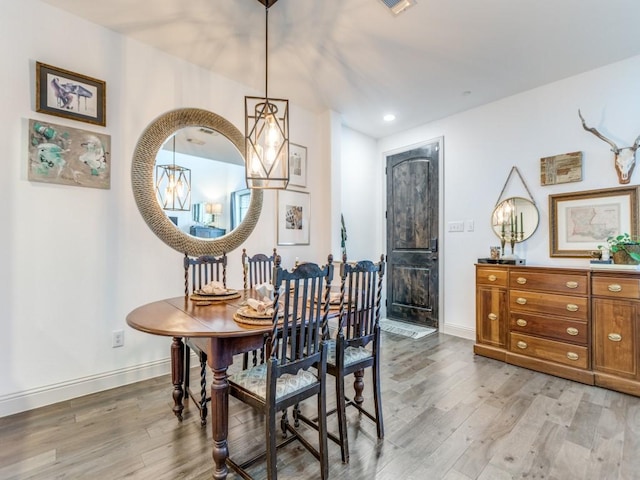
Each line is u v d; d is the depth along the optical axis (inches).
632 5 79.4
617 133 105.3
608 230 105.3
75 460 61.0
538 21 85.8
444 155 153.5
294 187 142.4
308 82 121.0
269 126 81.7
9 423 73.2
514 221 127.9
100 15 86.0
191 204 109.7
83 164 87.7
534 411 79.0
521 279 109.5
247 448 65.8
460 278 146.2
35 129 80.4
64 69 84.4
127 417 76.5
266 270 112.1
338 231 150.6
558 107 117.7
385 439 68.1
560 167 115.6
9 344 77.0
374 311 70.9
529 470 58.1
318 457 58.1
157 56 101.3
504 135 132.2
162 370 101.7
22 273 78.8
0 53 76.0
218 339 56.6
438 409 80.4
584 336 95.7
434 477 56.7
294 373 55.0
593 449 63.9
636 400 84.3
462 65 108.3
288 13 83.9
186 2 80.4
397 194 174.1
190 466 59.9
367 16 84.5
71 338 85.7
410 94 130.0
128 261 95.7
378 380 70.2
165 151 103.8
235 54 103.9
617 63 105.4
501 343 114.7
